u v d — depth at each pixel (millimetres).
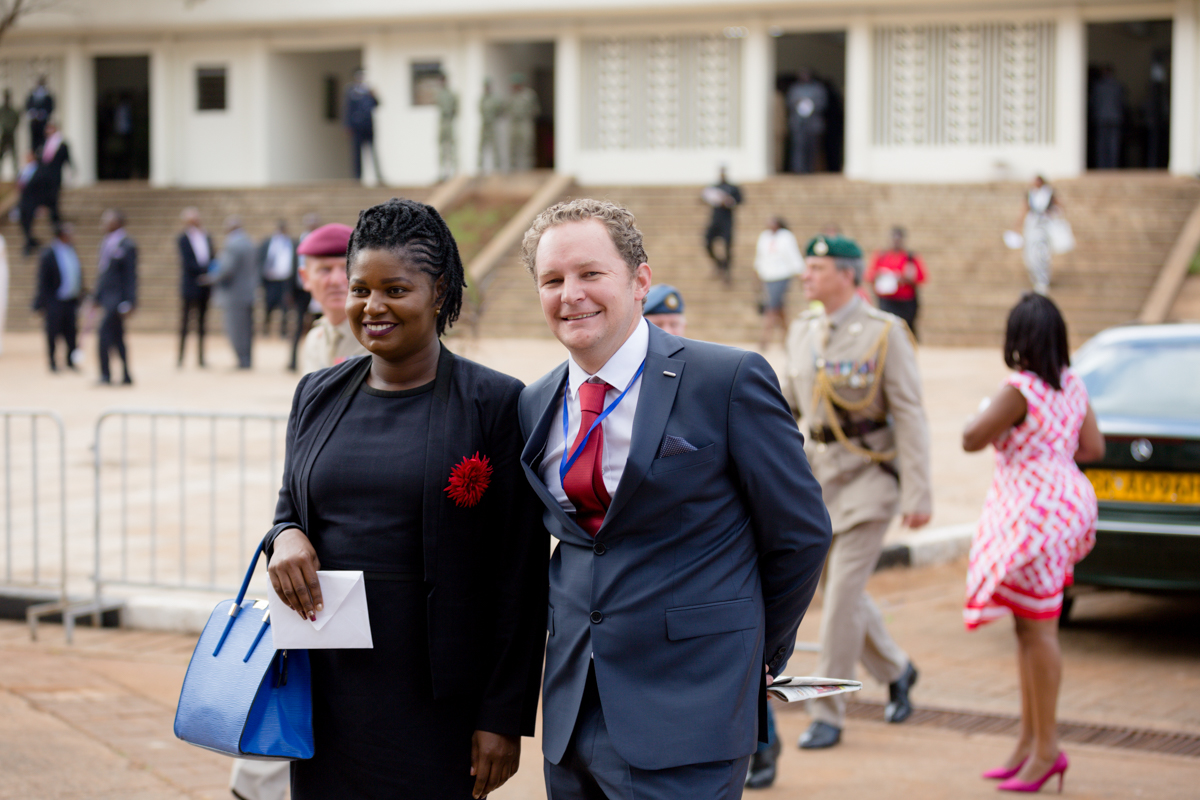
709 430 2678
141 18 30094
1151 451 5992
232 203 28062
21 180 25938
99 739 4793
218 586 6680
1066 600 6746
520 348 19469
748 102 27766
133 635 6469
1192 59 25531
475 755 2758
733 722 2602
